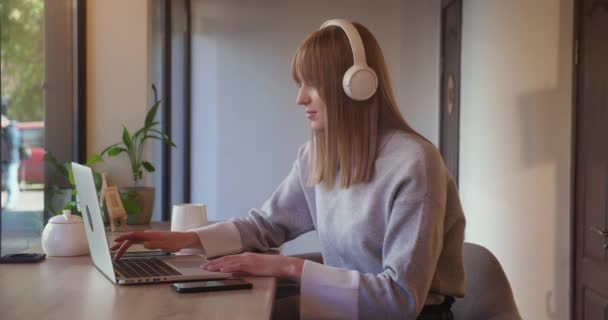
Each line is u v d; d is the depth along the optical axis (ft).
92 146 9.73
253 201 15.75
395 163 4.87
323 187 5.41
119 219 8.44
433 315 5.06
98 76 9.69
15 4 9.71
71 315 3.61
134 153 9.60
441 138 15.12
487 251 5.49
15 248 9.95
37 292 4.20
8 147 9.82
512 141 11.27
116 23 9.68
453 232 5.14
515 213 11.16
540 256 10.30
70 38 9.62
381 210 4.93
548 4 10.03
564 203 9.79
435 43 15.35
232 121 15.67
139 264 5.08
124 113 9.72
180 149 15.08
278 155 15.70
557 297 9.92
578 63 9.31
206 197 15.78
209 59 15.62
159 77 12.98
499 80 11.86
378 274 4.78
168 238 5.47
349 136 5.04
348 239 5.11
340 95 5.04
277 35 15.56
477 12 13.02
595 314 8.78
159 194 13.53
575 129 9.42
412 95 15.42
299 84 5.32
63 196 9.62
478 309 5.28
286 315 6.01
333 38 5.08
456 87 14.14
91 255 5.23
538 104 10.32
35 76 9.77
